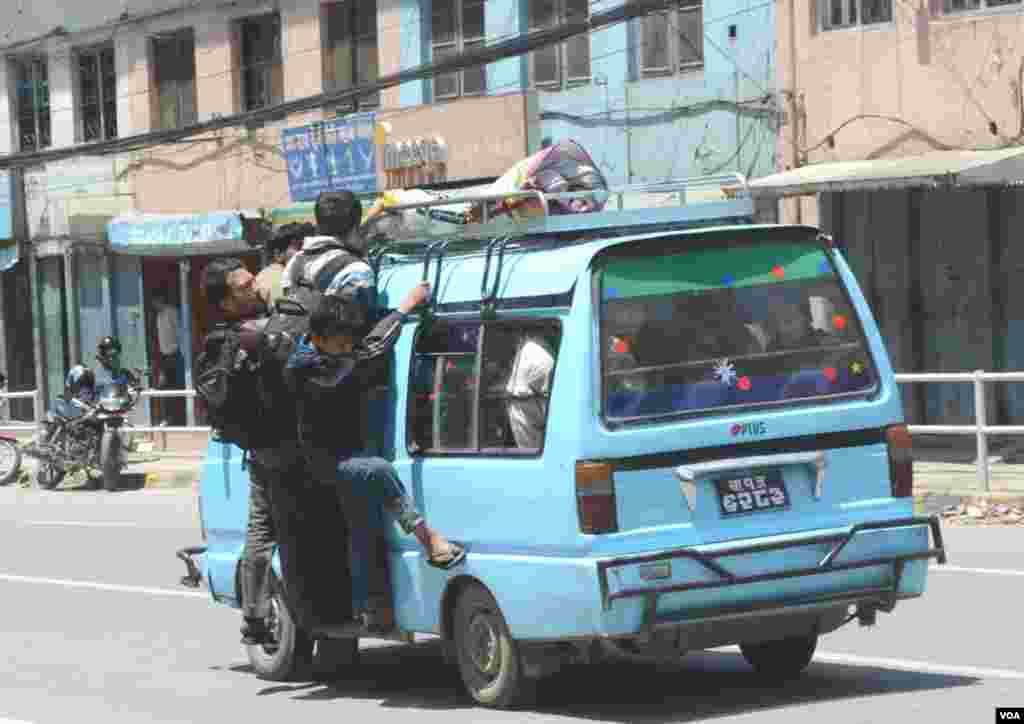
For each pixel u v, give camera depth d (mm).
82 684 13836
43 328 44094
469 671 11719
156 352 41656
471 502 11383
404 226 12789
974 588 15984
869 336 11367
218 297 12852
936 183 24234
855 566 10992
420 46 35656
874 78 27766
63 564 21766
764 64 29453
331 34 37969
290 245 13508
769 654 12289
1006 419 26406
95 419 31922
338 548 12641
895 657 13000
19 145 45188
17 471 33688
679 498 10719
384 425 12180
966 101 26641
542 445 10891
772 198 27734
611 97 32031
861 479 11148
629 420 10703
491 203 12375
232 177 39969
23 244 44375
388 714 11898
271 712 12320
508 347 11312
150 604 18172
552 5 33156
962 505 21531
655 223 11703
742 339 11078
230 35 39969
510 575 11070
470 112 33562
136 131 42438
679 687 12266
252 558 13305
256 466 13094
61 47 44031
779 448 10953
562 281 10953
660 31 31234
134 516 27156
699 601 10625
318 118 38250
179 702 12883
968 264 26578
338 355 11852
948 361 27000
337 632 12641
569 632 10703
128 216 40562
